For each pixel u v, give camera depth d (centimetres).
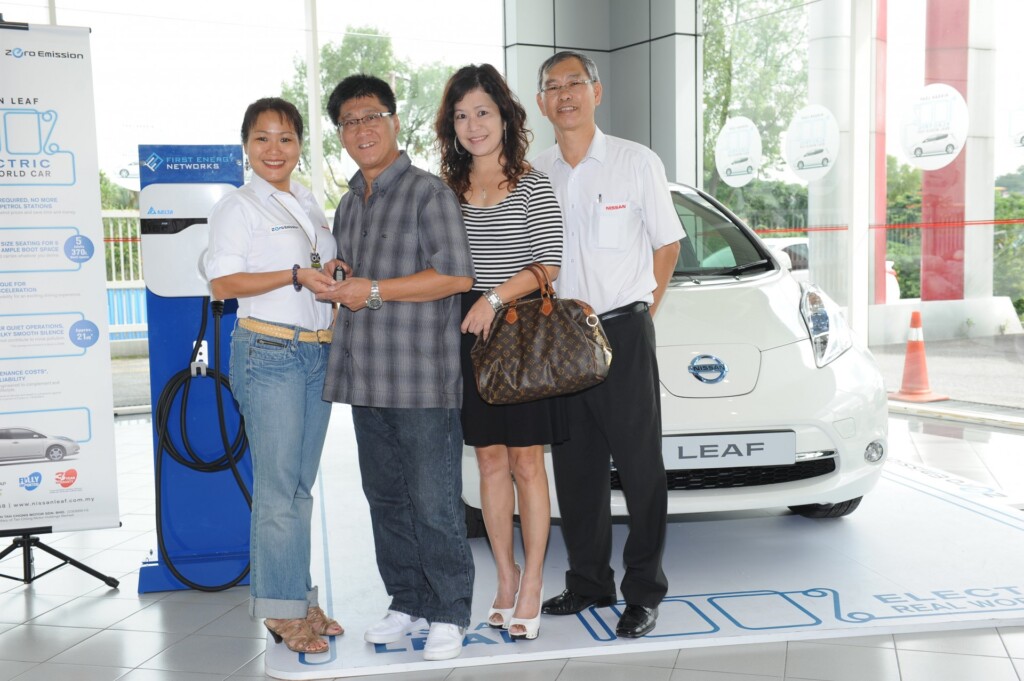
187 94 661
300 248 236
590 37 790
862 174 607
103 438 297
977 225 541
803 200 651
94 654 249
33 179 283
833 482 292
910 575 284
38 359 290
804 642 241
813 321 313
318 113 708
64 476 296
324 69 712
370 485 247
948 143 554
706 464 281
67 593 299
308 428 243
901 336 597
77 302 291
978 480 407
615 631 248
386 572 252
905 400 582
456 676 227
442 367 228
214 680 231
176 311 294
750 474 290
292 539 238
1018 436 493
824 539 323
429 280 221
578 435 253
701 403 281
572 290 251
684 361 290
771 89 671
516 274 230
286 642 244
